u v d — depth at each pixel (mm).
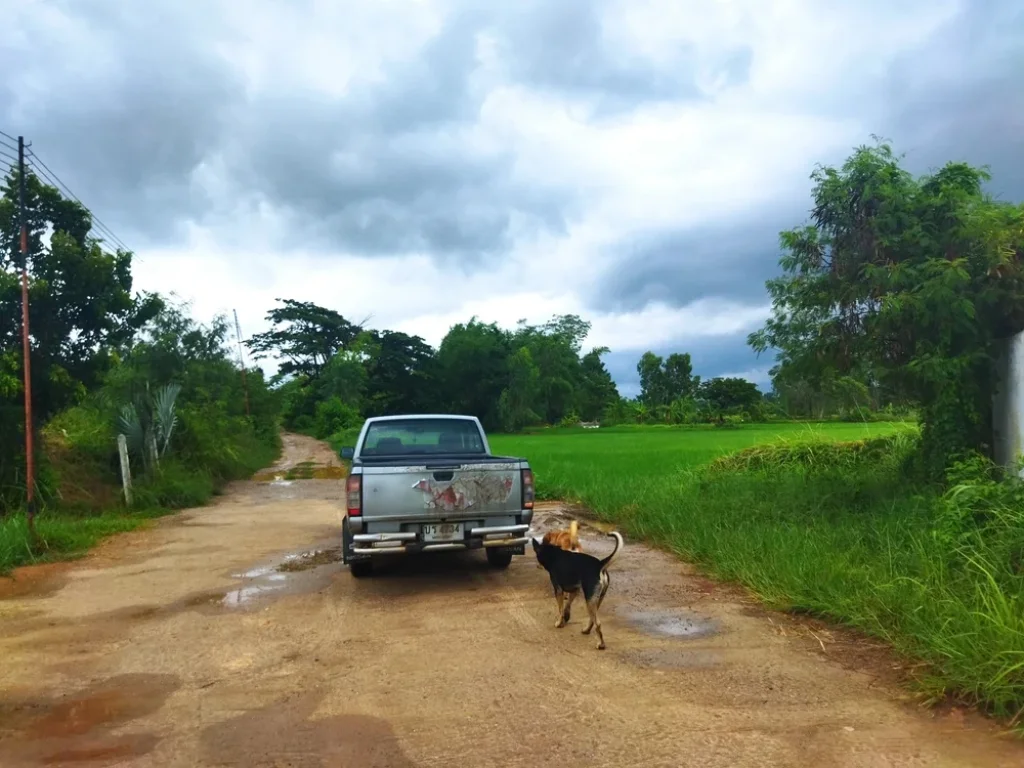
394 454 9359
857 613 5777
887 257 9688
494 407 73938
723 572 7602
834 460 15109
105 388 18109
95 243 13812
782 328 10938
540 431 70750
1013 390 9227
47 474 13664
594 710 4355
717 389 80688
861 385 10992
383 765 3748
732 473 14375
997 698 4094
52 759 3904
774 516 9398
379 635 6023
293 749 3955
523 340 82812
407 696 4664
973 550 5910
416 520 7559
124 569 9266
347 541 7891
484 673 5043
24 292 11094
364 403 68312
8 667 5441
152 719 4418
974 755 3688
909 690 4504
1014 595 5078
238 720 4363
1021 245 9062
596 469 17406
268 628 6340
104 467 16500
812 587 6426
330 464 31328
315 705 4562
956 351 9406
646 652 5395
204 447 21766
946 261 8953
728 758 3711
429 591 7566
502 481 7777
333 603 7156
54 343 13477
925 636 4938
